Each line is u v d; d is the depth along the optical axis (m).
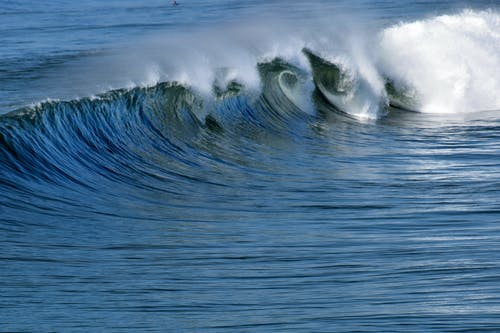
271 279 25.50
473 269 25.98
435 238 30.70
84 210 35.19
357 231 32.38
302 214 36.06
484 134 58.50
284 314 22.03
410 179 43.69
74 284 24.53
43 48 122.50
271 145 54.91
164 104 53.69
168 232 31.98
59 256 27.66
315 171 46.56
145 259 27.77
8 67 96.19
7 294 23.25
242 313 22.14
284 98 64.62
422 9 188.62
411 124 63.88
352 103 67.81
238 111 59.50
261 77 64.31
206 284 24.95
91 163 42.88
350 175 45.31
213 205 37.88
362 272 26.11
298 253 28.75
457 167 47.00
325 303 22.91
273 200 39.19
